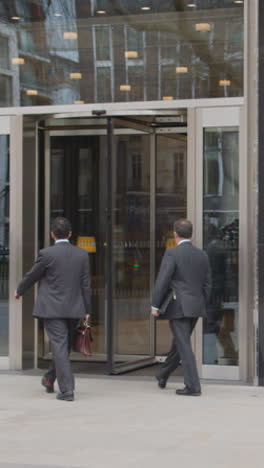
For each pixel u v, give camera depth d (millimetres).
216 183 7992
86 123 9109
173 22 8305
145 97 8422
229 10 8031
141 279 8984
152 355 9086
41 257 6934
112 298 8445
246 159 7875
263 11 7672
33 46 8734
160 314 7117
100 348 9242
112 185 8516
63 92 8672
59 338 6977
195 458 5020
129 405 6742
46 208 9336
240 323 7875
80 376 8312
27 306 8633
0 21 8812
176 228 7145
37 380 7992
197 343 7988
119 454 5117
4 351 8633
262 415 6363
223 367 7938
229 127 7984
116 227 8727
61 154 9344
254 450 5223
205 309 7812
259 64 7680
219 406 6715
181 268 7004
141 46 8430
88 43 8602
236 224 7910
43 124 9195
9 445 5352
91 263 9289
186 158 8945
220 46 8086
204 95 8133
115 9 8523
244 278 7852
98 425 5969
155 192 9031
